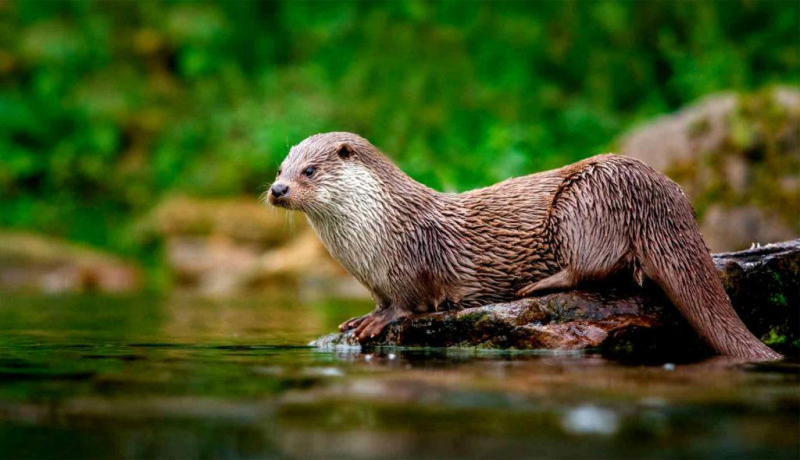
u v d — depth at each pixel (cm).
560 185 1680
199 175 5128
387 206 1706
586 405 903
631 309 1595
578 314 1584
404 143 4547
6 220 5178
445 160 4097
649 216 1566
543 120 4638
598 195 1606
